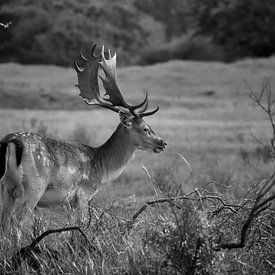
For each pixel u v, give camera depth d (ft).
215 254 46.65
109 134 168.96
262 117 217.36
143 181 99.86
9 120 193.88
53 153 61.36
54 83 294.46
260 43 424.87
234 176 102.06
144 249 49.96
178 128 187.11
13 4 340.59
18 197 59.52
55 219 60.85
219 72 316.19
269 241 52.34
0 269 49.16
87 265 48.62
